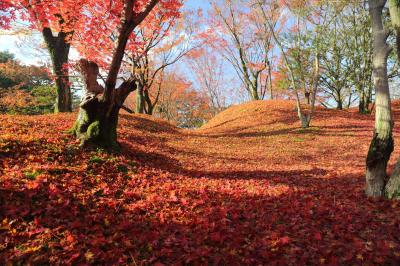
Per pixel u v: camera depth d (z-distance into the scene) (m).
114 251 4.49
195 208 6.49
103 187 6.95
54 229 4.83
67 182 6.71
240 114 29.42
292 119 24.70
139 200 6.68
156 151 12.45
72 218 5.31
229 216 6.13
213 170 10.63
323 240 5.12
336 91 33.78
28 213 5.18
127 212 5.93
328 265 4.39
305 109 28.52
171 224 5.56
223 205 6.70
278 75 34.06
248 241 5.08
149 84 28.33
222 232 5.31
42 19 13.20
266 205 6.75
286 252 4.77
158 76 30.77
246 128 23.42
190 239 5.04
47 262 4.13
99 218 5.49
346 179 9.20
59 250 4.38
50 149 8.28
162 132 18.56
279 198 7.23
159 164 10.20
